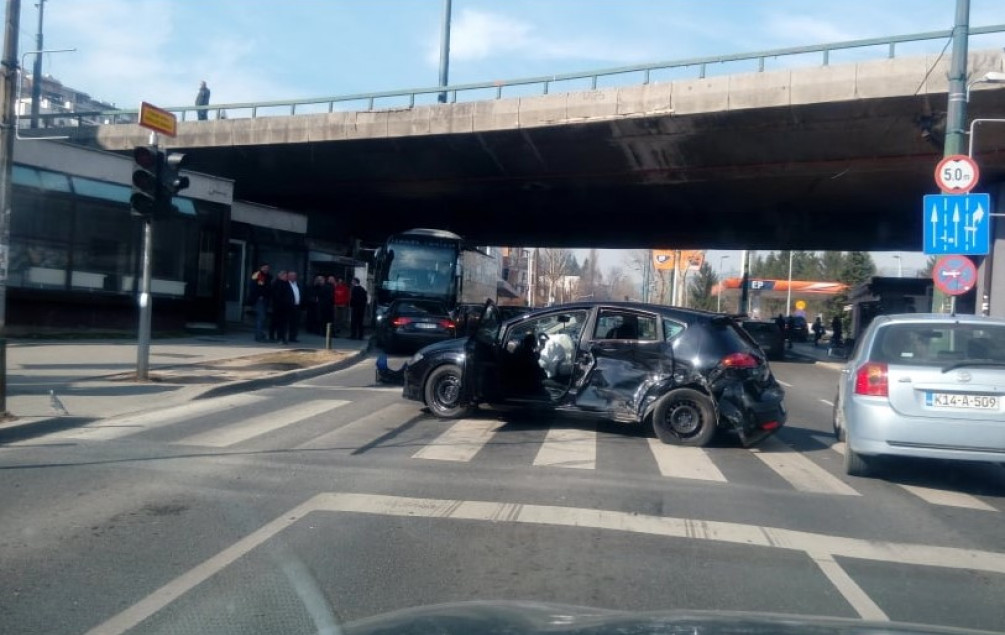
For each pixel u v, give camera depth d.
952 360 9.08
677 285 63.12
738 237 41.22
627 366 11.34
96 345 19.91
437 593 5.61
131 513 7.22
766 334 33.72
